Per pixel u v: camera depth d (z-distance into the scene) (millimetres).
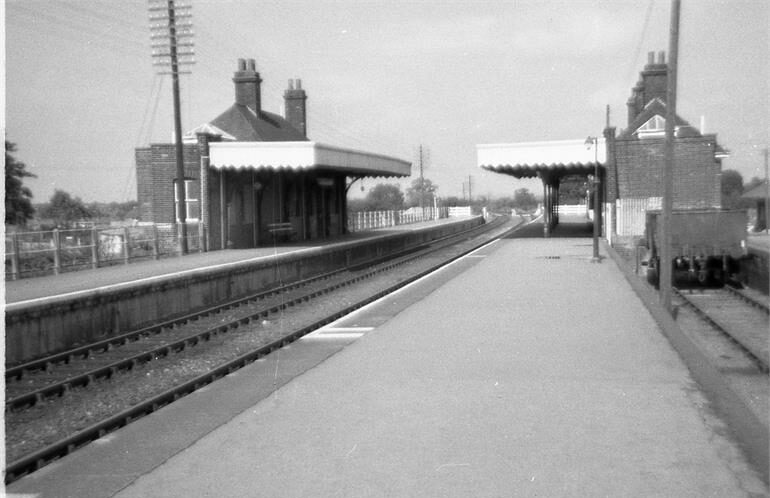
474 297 19547
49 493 6070
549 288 21109
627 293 19688
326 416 8273
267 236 35219
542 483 6070
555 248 38438
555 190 64562
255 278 23594
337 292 23641
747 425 7078
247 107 43281
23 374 12172
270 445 7242
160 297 17781
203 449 7152
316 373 10695
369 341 13430
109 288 15648
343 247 32938
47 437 8336
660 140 40281
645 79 54625
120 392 10680
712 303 19875
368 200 97688
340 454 6914
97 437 8000
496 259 32688
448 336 13602
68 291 16109
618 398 8828
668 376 9984
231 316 18516
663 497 5750
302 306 20203
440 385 9664
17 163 22344
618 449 6914
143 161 30719
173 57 27906
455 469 6438
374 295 20312
